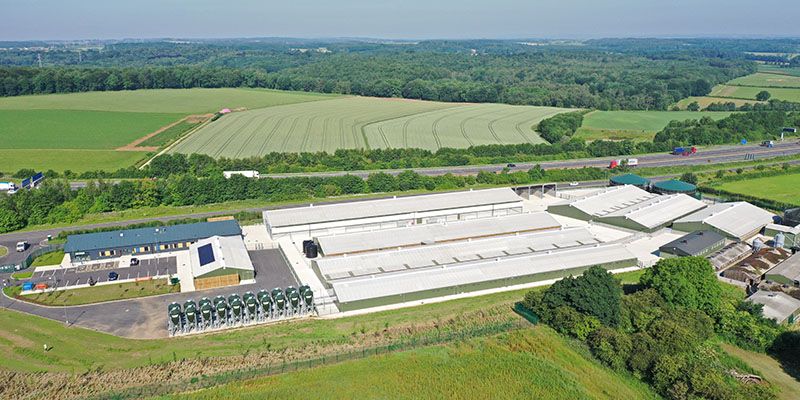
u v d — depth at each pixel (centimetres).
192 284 8856
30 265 9625
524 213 11888
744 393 5850
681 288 7694
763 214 12194
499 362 6669
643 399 6047
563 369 6562
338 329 7462
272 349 6938
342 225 11431
